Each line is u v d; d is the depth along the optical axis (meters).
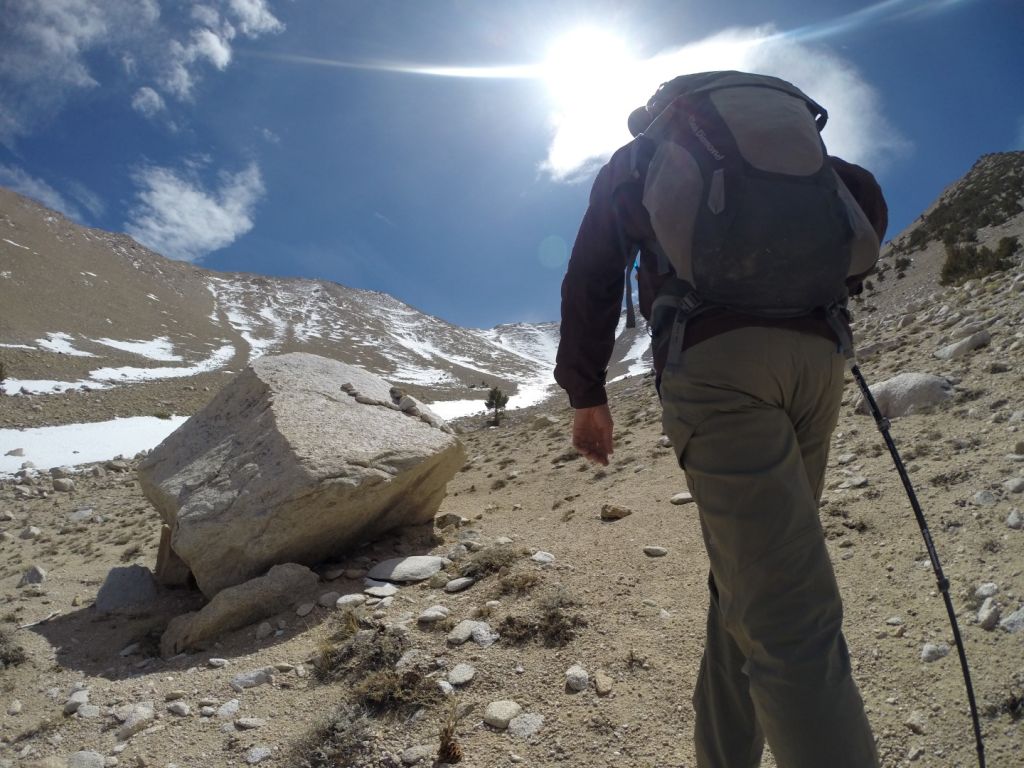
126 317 101.50
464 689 3.77
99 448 32.03
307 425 6.39
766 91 2.03
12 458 28.02
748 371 1.85
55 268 107.56
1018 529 3.92
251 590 5.25
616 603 4.48
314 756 3.38
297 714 3.81
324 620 4.96
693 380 1.91
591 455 2.42
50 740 3.90
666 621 4.20
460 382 117.00
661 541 5.49
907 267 33.25
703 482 1.92
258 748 3.52
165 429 37.81
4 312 77.25
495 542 6.12
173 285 151.25
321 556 6.18
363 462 6.06
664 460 8.32
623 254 2.13
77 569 8.58
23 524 13.80
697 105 2.00
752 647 1.81
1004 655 3.05
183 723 3.88
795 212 1.78
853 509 4.93
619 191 2.08
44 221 132.38
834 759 1.65
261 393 6.93
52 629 5.91
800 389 1.94
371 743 3.42
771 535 1.78
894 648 3.39
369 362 124.38
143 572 6.87
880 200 2.18
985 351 7.52
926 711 2.94
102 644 5.50
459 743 3.34
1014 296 9.64
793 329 1.87
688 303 1.91
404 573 5.54
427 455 6.43
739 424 1.86
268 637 4.92
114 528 11.48
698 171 1.86
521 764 3.16
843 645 1.77
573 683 3.65
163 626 5.68
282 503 5.70
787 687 1.70
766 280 1.80
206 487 6.21
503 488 9.53
